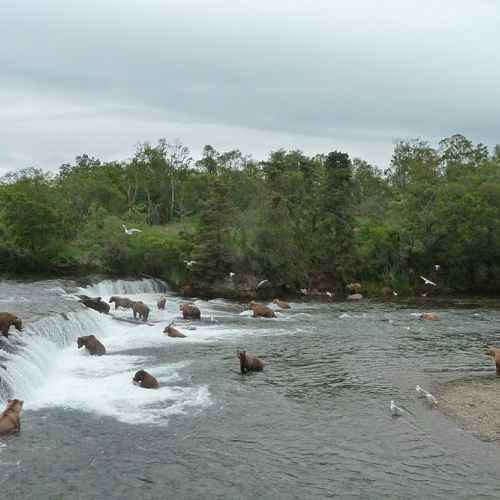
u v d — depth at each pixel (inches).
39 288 2001.7
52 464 660.7
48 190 2760.8
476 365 1195.3
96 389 947.3
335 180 2834.6
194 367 1123.9
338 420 835.4
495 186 2812.5
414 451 725.3
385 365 1185.4
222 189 2608.3
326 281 2787.9
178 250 2632.9
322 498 599.5
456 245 2797.7
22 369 914.7
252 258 2593.5
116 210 3971.5
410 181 3181.6
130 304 1790.1
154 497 593.9
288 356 1252.5
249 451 716.0
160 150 4589.1
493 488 626.2
